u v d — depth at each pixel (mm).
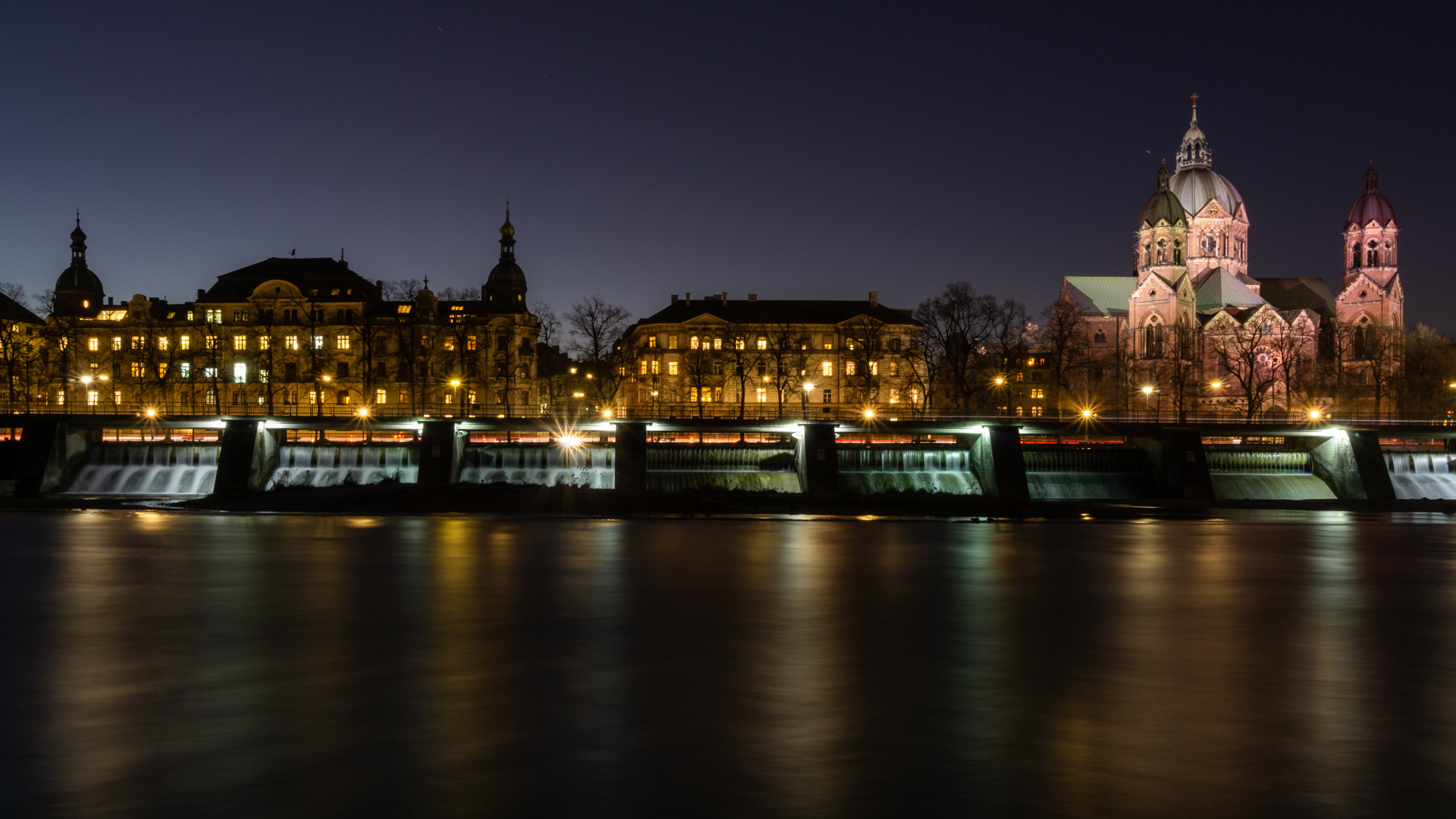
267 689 27953
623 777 21031
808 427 94688
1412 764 22250
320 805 19391
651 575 48875
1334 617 39875
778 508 80188
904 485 96000
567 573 49188
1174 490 94938
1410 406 166375
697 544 60781
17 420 90812
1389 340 173625
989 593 44656
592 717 25359
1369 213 198000
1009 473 93562
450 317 157000
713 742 23438
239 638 34656
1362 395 162500
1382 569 53250
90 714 25578
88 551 55625
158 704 26500
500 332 155500
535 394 160000
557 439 98688
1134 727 24859
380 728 24359
